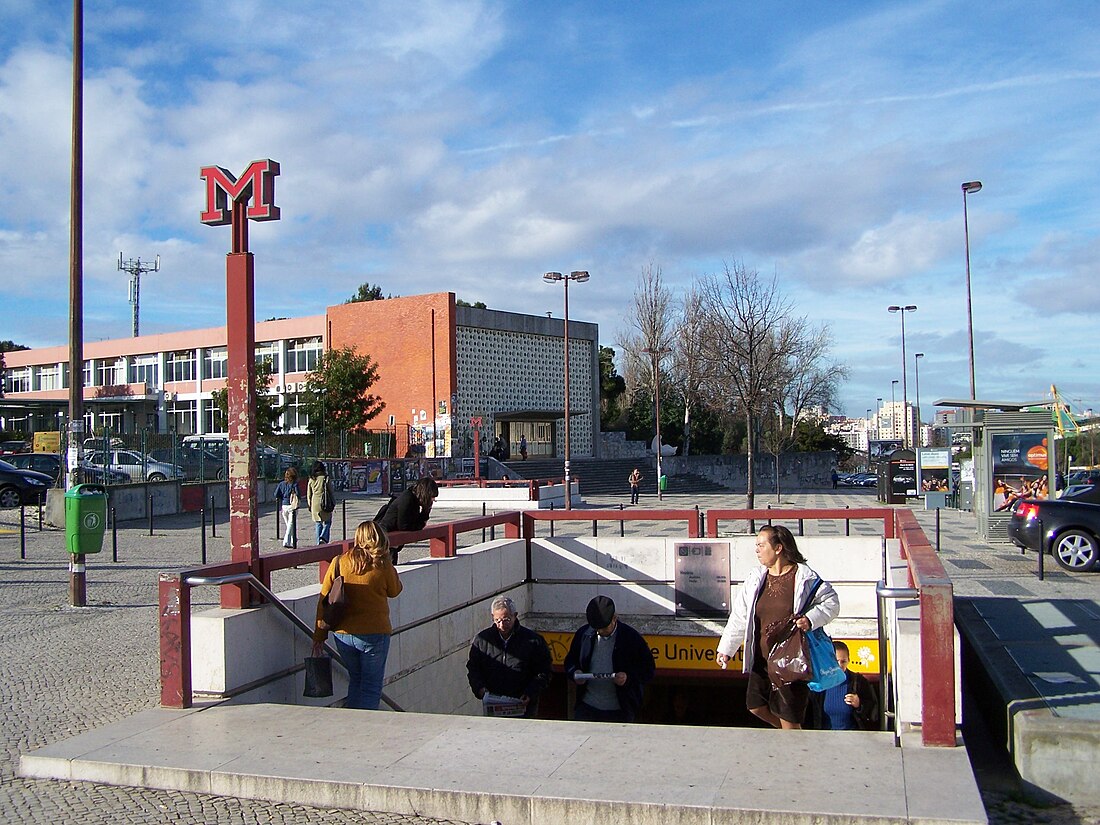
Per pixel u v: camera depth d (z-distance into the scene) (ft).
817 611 23.29
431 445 169.89
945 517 94.58
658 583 41.34
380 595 24.79
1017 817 19.11
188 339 198.70
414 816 17.58
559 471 170.71
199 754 19.61
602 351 259.39
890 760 18.61
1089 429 150.41
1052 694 22.81
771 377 129.49
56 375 224.33
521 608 41.70
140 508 85.46
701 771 18.29
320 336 185.06
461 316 172.65
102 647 31.17
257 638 24.13
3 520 77.36
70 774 19.38
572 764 18.84
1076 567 49.32
